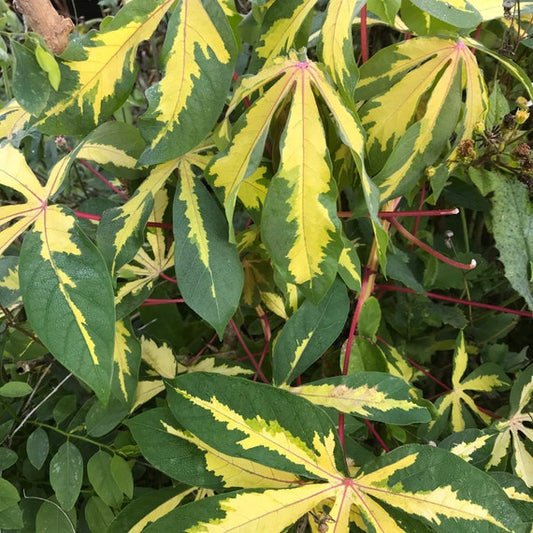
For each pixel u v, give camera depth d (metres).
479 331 0.57
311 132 0.35
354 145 0.35
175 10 0.36
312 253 0.36
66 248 0.34
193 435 0.37
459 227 0.62
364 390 0.39
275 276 0.42
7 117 0.46
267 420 0.35
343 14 0.36
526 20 0.52
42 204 0.37
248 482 0.37
